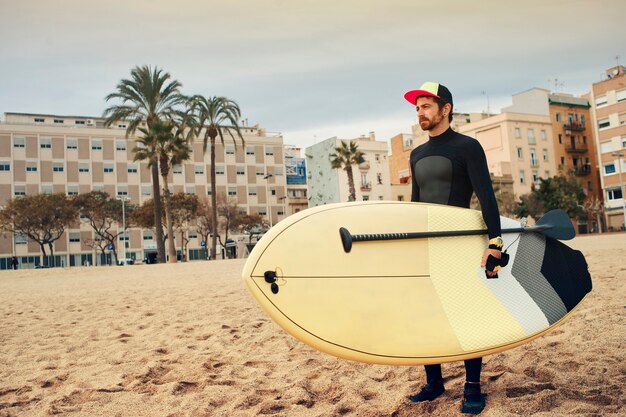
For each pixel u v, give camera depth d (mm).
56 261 56875
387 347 2314
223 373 3594
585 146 60531
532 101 59156
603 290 5938
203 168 64562
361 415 2641
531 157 55812
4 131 56062
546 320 2527
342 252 2389
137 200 60844
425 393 2756
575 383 2848
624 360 3195
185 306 7273
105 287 11992
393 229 2480
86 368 3926
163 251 31469
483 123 56969
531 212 49938
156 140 31125
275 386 3217
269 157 68562
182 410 2861
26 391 3420
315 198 62219
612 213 52156
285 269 2283
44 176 57250
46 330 5762
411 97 2752
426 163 2729
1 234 48219
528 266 2672
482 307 2465
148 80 30297
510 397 2674
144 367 3797
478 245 2598
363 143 59531
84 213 47438
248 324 5461
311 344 2254
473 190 2744
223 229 56125
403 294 2406
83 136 59094
